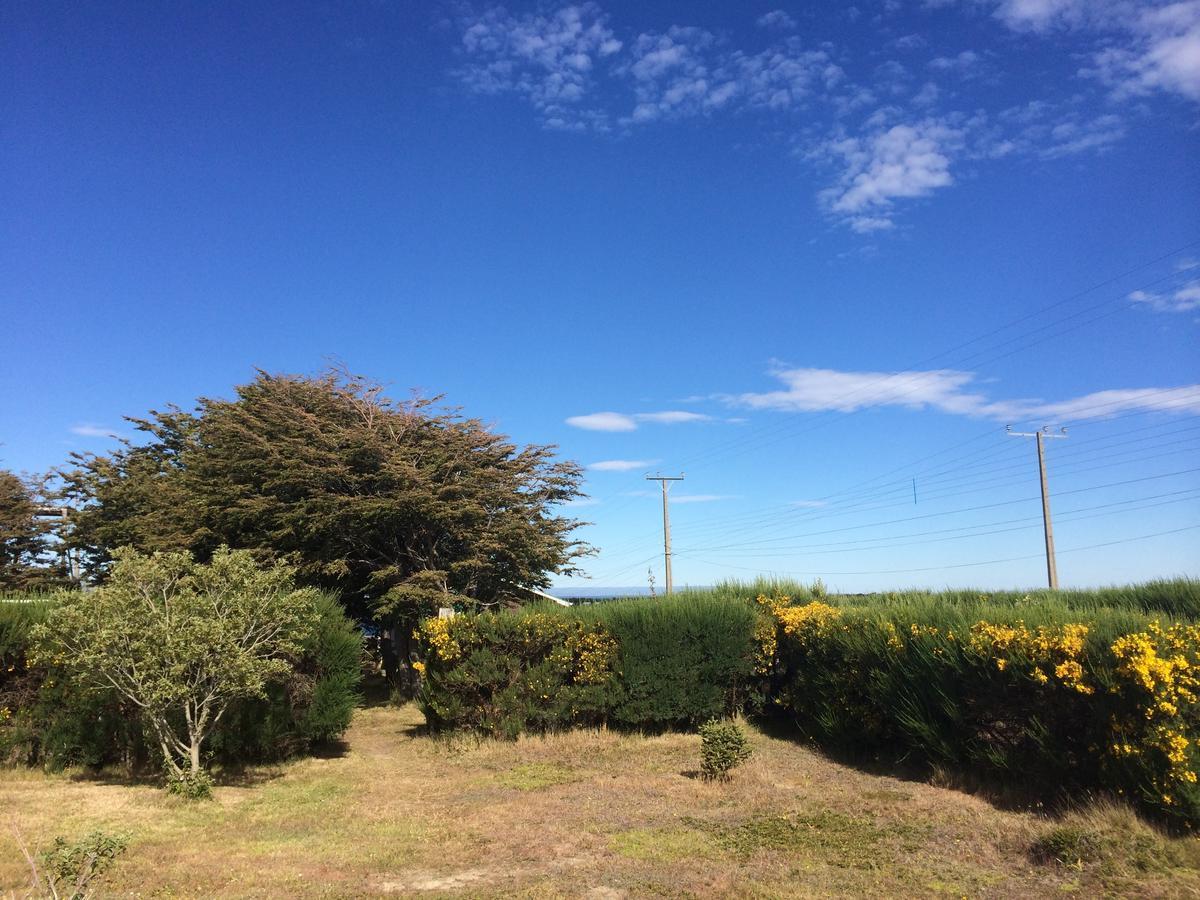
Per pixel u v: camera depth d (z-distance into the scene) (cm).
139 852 698
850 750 1083
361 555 2275
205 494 2255
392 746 1367
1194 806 620
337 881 629
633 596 1586
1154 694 654
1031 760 798
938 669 899
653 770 1059
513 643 1331
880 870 633
